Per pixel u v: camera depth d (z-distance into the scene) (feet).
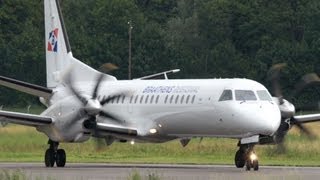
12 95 564.30
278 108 277.23
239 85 278.67
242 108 272.51
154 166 295.07
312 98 579.48
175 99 290.56
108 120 301.63
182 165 301.63
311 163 312.91
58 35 325.42
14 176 227.81
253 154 272.92
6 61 621.31
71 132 285.02
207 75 633.20
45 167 290.56
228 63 634.84
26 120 285.84
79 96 284.82
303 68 624.59
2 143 367.45
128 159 336.70
